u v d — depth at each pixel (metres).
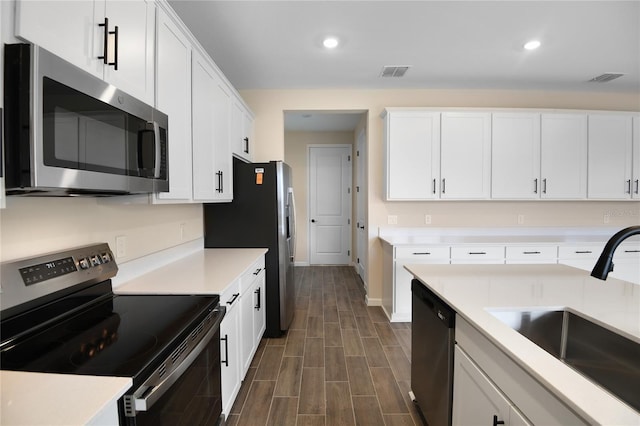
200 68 1.87
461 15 2.03
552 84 3.25
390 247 3.08
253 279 2.23
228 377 1.65
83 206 1.35
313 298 3.78
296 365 2.25
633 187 3.24
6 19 0.75
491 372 1.00
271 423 1.67
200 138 1.88
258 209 2.71
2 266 0.98
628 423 0.57
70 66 0.87
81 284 1.26
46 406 0.66
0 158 0.74
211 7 1.94
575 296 1.29
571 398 0.64
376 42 2.38
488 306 1.18
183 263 2.11
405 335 2.74
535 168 3.20
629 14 2.01
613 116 3.22
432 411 1.48
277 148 3.41
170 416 0.97
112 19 1.10
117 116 1.07
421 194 3.21
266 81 3.17
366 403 1.83
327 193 5.49
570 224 3.53
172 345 1.00
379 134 3.46
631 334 0.92
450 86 3.33
